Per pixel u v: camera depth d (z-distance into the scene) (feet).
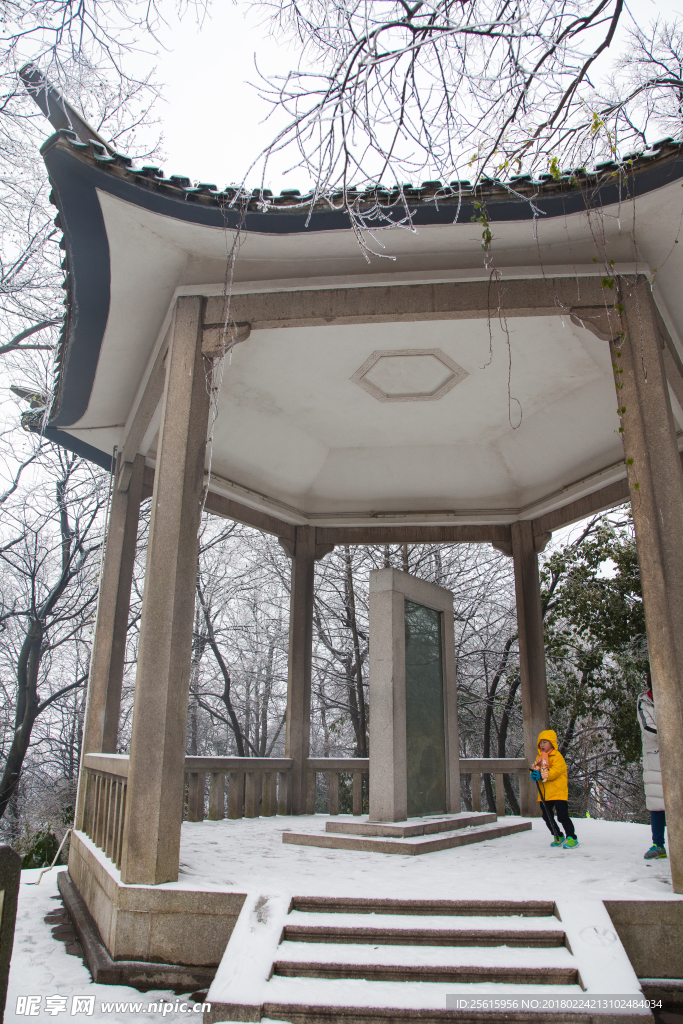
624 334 16.60
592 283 17.21
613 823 29.37
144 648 15.42
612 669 48.93
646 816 55.42
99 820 19.34
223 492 29.50
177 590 15.84
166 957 13.06
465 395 26.25
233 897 13.17
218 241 17.56
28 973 13.44
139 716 15.01
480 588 59.36
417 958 11.25
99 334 20.86
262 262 18.38
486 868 16.44
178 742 15.12
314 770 31.60
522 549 32.24
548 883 14.37
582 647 51.85
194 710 65.51
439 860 17.74
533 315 17.63
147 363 22.17
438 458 31.48
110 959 13.26
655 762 18.19
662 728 14.01
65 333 21.34
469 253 17.90
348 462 31.99
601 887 13.89
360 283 17.93
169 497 16.53
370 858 18.03
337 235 17.22
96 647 24.31
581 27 10.85
